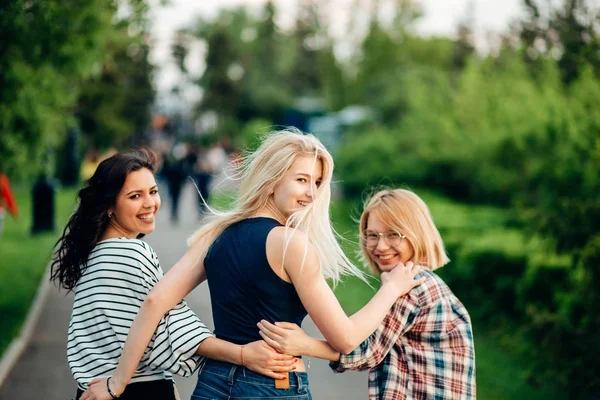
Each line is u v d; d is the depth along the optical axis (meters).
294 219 2.80
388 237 3.20
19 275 11.57
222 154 23.84
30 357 7.10
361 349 2.89
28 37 6.95
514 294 7.90
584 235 6.93
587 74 8.34
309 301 2.73
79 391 3.00
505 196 13.59
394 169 18.06
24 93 7.36
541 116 10.48
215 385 2.79
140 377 2.93
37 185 16.23
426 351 3.01
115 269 2.97
